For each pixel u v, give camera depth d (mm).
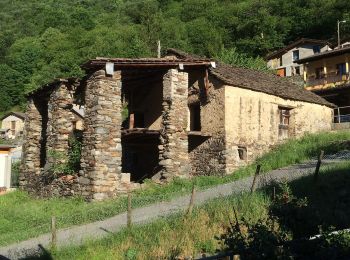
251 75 22922
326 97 35656
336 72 36875
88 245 9211
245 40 58625
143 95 21797
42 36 72062
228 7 70438
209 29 62375
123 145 22125
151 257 8047
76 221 13266
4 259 9375
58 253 9055
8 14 94438
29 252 9883
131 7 81438
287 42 59625
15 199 19672
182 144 18344
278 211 8125
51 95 20719
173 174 17922
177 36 61656
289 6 62500
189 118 20891
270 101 21391
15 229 14023
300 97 23078
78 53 60969
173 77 18406
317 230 7855
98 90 16875
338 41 44656
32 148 22484
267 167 17781
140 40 60094
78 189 17062
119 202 15211
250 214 9289
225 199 11023
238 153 19703
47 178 19406
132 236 9477
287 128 22812
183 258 7699
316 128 24125
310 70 39188
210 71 19844
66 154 19188
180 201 13711
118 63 17062
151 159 21812
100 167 16531
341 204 10258
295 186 11984
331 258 6684
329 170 13758
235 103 19734
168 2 80812
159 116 20781
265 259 6266
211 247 8250
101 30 67125
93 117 16906
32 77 63750
